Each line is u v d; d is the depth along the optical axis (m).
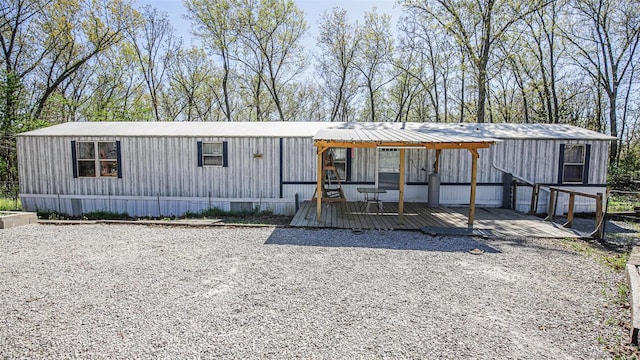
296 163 10.08
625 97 19.48
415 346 2.96
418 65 23.12
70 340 2.98
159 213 10.32
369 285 4.32
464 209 9.48
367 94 24.88
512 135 10.02
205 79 25.42
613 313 3.64
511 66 20.39
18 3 17.77
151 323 3.29
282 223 8.69
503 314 3.59
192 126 11.25
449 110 25.05
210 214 10.03
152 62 24.61
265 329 3.21
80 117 22.47
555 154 9.93
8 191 12.25
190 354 2.79
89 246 6.01
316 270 4.85
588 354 2.88
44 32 18.95
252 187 10.19
